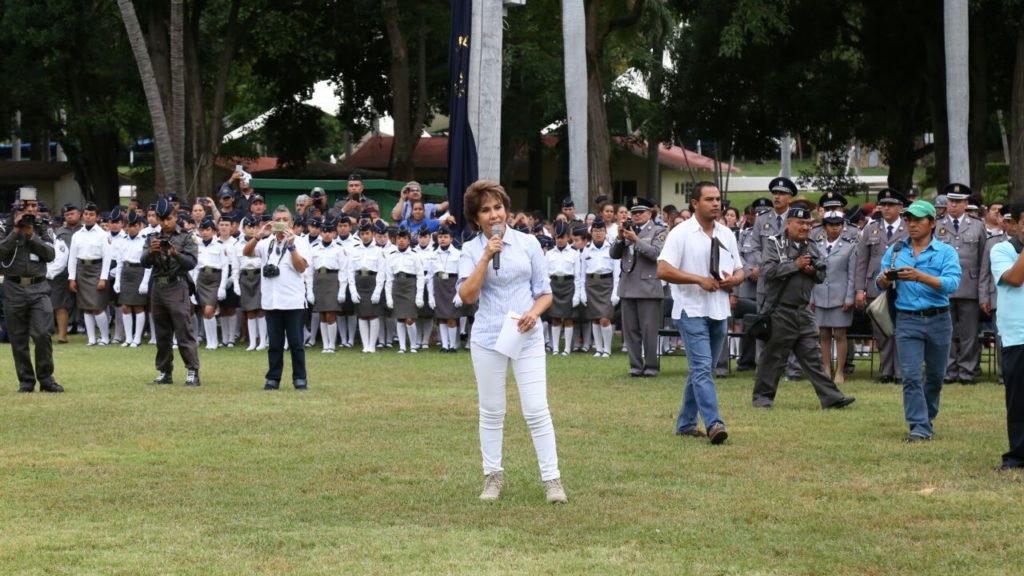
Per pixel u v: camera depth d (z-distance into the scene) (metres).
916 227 12.19
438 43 46.38
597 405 14.84
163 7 37.97
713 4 39.56
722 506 9.17
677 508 9.13
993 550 7.94
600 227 21.88
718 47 40.69
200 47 46.12
